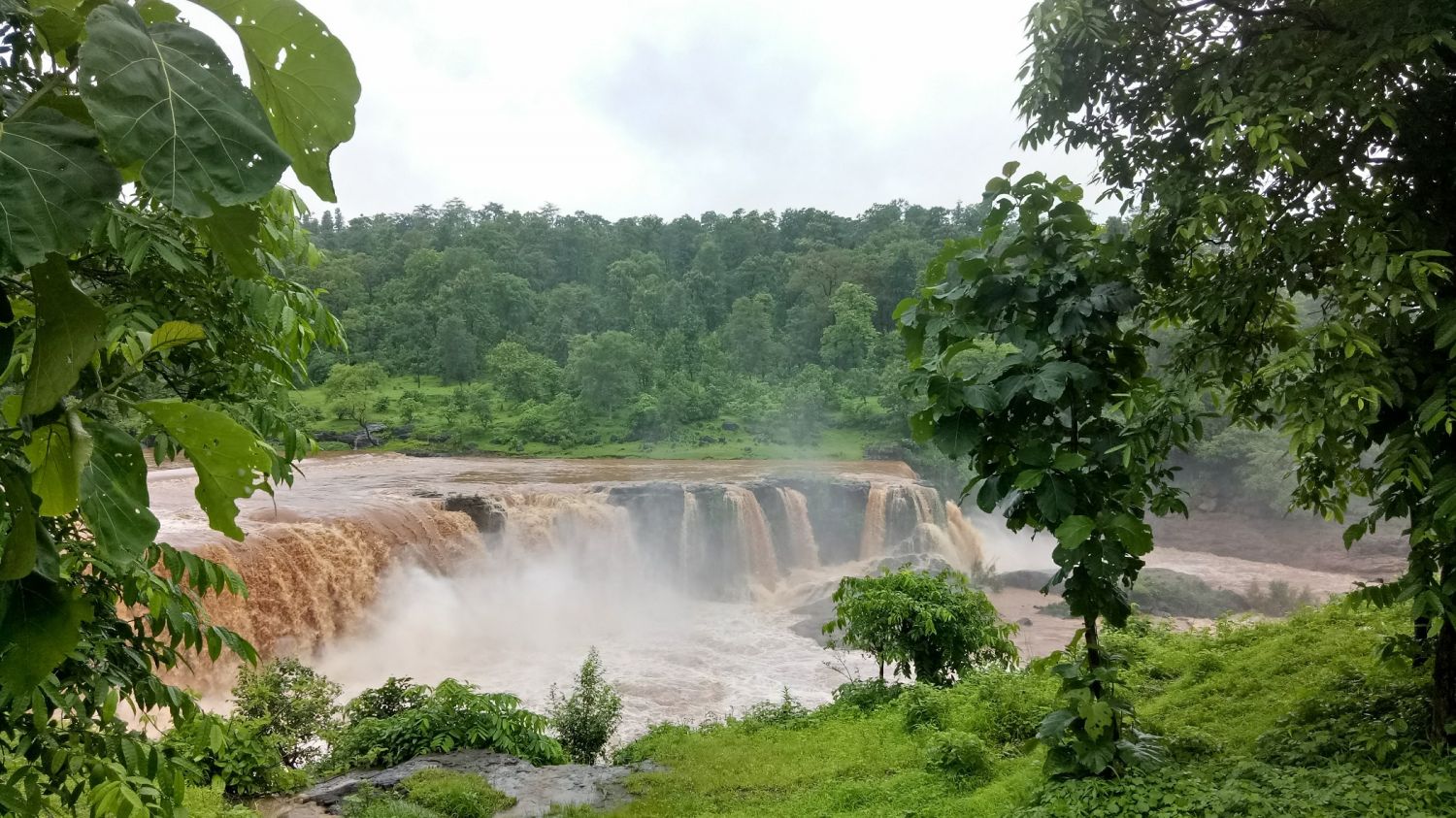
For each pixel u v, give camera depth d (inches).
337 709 400.2
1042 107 217.6
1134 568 187.3
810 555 1104.8
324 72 54.5
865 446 1798.7
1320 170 187.5
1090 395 194.1
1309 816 168.2
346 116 55.9
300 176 57.0
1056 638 801.6
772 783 317.4
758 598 983.0
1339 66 173.0
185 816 121.0
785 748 356.2
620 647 785.6
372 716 403.5
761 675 697.6
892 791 275.3
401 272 3284.9
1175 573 981.8
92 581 116.3
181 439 51.8
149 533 49.9
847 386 2178.9
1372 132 184.7
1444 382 163.0
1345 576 1093.1
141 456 50.3
